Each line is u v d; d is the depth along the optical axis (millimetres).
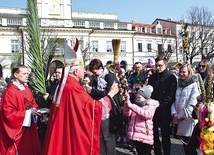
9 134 4066
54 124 3326
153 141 5117
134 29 41375
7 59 32750
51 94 5176
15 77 4375
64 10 37750
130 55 39906
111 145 4531
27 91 4457
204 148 3385
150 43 42219
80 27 35812
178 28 45469
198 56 38625
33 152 4340
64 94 3369
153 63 7328
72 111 3297
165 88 4828
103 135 4477
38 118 4973
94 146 3324
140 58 40781
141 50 41188
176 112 4629
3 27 32438
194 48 32531
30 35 5297
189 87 4512
